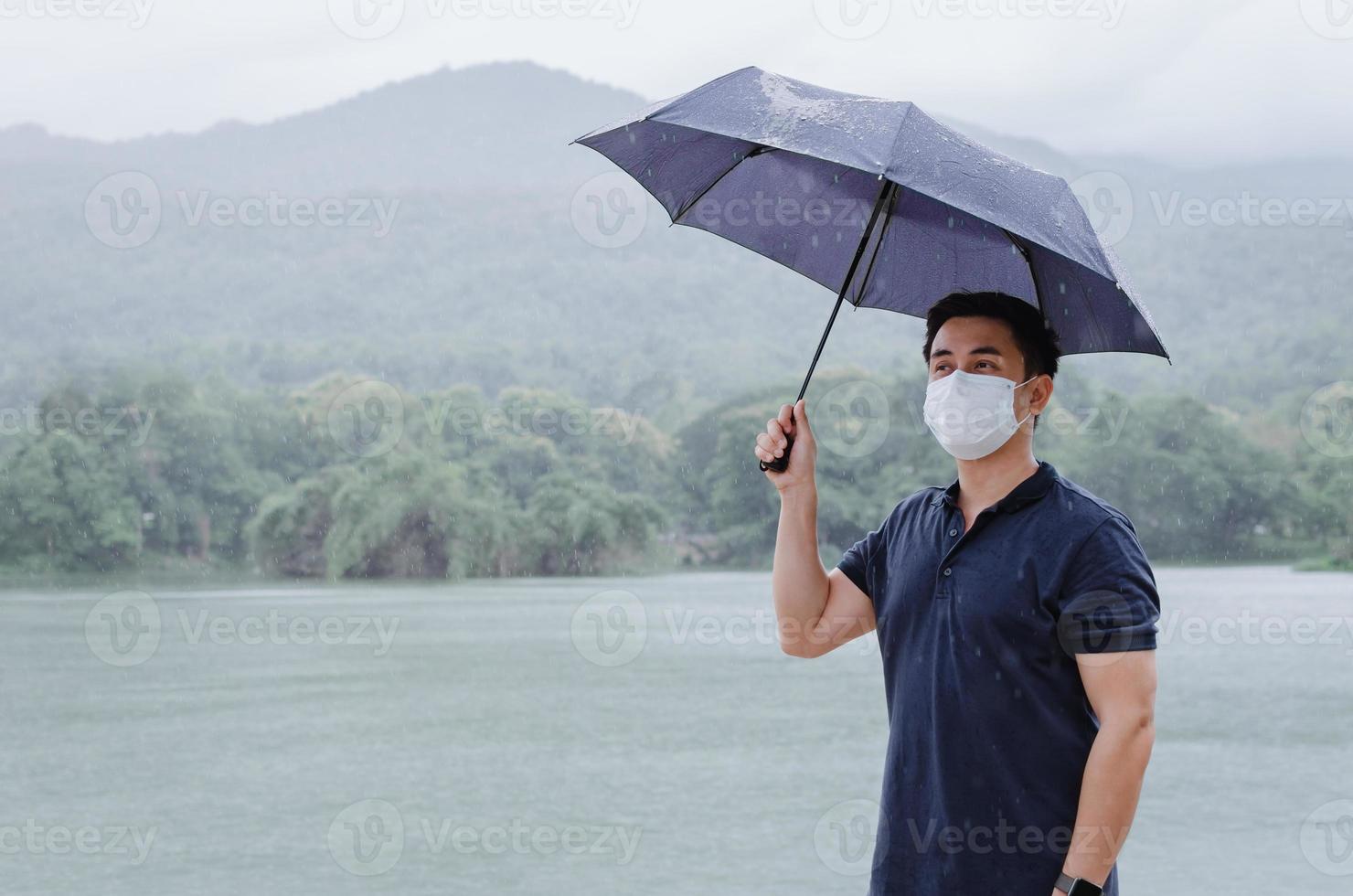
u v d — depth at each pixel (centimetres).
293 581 7350
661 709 2912
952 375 217
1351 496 7600
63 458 7900
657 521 7881
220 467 8200
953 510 217
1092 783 192
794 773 2092
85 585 7162
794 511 245
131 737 2553
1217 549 7612
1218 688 3259
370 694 3192
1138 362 9400
